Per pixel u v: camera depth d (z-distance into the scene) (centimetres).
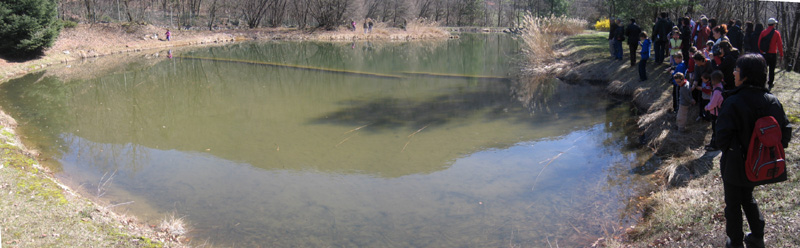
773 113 338
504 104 1220
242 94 1443
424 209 604
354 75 1830
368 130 990
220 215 594
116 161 820
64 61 2209
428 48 3142
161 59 2391
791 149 576
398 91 1445
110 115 1178
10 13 1927
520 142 884
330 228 555
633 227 522
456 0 6569
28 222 494
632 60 1380
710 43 868
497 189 662
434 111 1152
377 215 589
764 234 412
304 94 1422
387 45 3406
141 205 626
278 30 4056
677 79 770
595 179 681
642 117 960
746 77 344
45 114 1189
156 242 489
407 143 895
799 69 1243
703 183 580
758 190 493
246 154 848
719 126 354
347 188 681
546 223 552
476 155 816
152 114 1186
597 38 2422
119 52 2664
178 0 3806
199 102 1324
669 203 540
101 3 3481
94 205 577
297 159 815
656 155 747
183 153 862
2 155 723
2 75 1745
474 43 3603
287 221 575
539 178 697
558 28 2698
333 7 4203
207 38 3447
